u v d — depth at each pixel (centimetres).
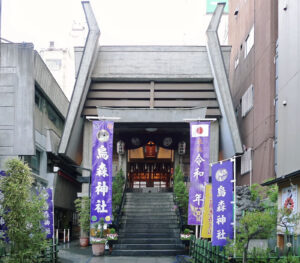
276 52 2447
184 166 3450
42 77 2725
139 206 3003
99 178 2317
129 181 3972
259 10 2741
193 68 3097
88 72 2853
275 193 1823
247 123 3020
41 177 2702
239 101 3306
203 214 1850
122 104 2995
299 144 1540
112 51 3142
